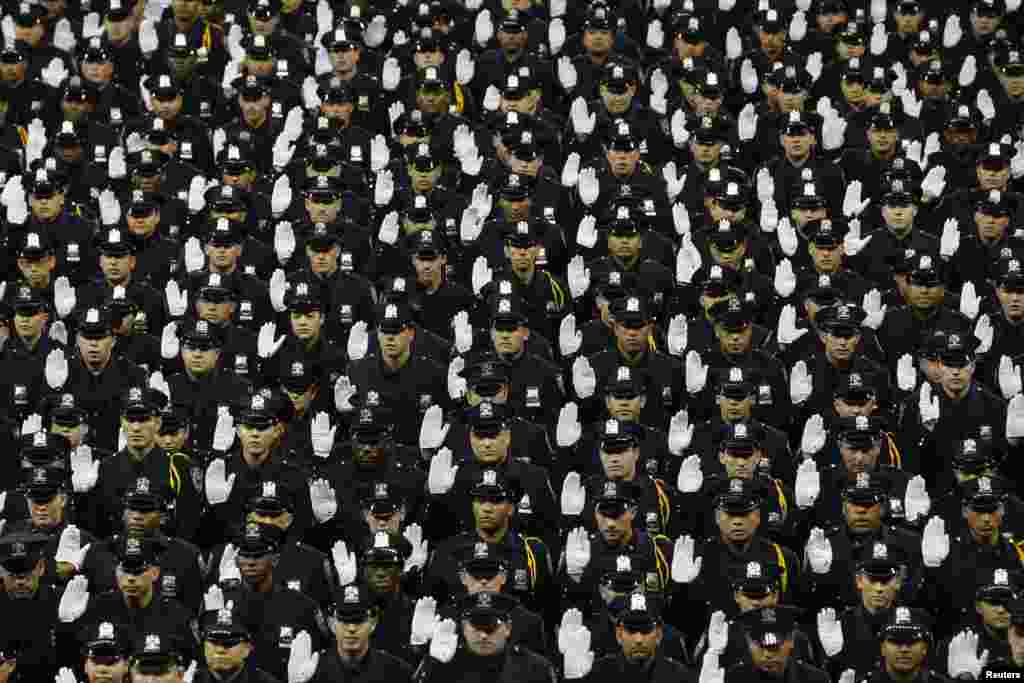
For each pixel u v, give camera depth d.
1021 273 28.00
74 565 23.41
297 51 33.88
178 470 24.75
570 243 29.95
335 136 31.42
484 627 21.62
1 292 28.42
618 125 30.20
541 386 26.38
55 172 29.89
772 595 22.48
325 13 34.94
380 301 28.02
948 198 30.52
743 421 25.31
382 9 35.19
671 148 32.03
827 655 22.55
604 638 22.47
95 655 21.92
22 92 33.00
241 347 27.03
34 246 28.34
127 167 30.91
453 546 23.56
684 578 23.28
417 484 24.58
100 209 30.30
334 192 29.31
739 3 35.03
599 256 29.39
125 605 22.80
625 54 34.22
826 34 34.47
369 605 21.89
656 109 32.53
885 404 26.44
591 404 26.39
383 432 24.61
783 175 30.91
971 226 30.25
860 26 34.97
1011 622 22.27
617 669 21.91
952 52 34.53
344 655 21.95
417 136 31.52
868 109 32.50
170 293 28.31
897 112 32.50
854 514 23.61
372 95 32.84
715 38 34.94
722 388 25.64
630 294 26.92
